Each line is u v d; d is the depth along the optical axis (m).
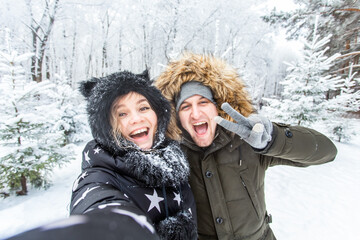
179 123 1.16
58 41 13.59
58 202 3.64
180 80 1.10
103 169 0.77
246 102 1.17
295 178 4.72
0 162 3.60
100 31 14.85
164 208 0.81
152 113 0.90
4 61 3.76
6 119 3.71
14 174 3.65
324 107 6.07
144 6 12.18
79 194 0.67
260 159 1.13
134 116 0.83
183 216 0.80
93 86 0.98
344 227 3.04
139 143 0.86
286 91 6.41
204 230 1.09
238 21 12.83
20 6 9.88
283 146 0.88
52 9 10.56
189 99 1.08
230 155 1.07
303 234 2.90
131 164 0.78
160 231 0.73
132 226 0.33
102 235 0.27
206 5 12.03
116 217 0.34
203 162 1.07
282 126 0.99
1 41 9.85
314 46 5.84
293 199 3.84
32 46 10.94
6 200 3.75
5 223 3.03
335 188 4.26
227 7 12.20
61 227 0.27
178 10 11.45
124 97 0.84
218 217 1.04
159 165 0.82
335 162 5.81
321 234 2.90
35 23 10.65
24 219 3.13
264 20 9.77
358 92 8.66
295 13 8.98
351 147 8.06
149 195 0.79
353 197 3.90
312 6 8.49
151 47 14.08
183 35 12.37
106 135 0.81
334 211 3.45
